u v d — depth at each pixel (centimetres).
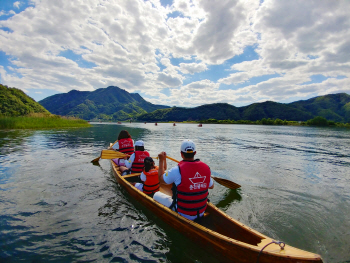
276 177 592
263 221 341
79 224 313
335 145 1394
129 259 237
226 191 482
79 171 602
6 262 223
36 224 308
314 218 351
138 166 489
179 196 278
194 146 273
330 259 247
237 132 2783
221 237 238
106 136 1659
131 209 368
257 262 207
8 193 424
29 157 771
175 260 238
